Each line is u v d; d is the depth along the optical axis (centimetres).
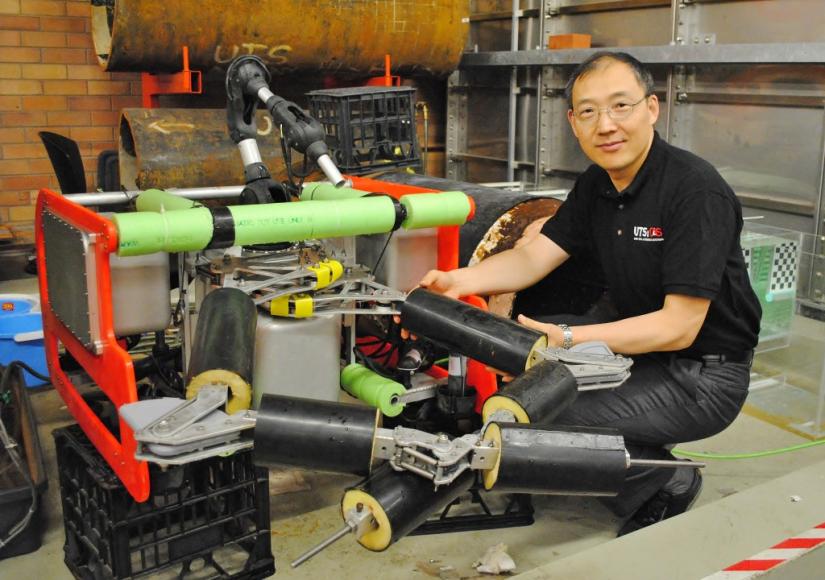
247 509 166
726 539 149
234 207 162
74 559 174
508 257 208
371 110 302
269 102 184
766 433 250
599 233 196
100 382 158
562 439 119
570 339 169
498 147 568
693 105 432
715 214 171
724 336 186
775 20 386
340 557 178
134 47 405
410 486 116
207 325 142
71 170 336
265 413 120
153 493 156
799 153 382
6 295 283
